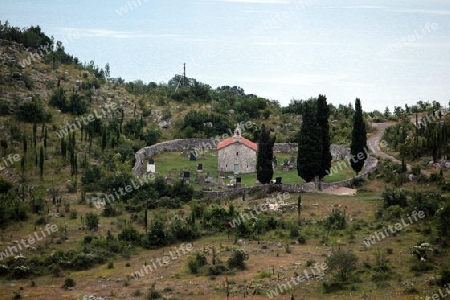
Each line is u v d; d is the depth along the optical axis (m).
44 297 81.56
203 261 91.81
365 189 126.94
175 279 87.12
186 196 125.44
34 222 111.38
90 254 95.88
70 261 94.19
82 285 86.50
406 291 76.38
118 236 103.12
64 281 88.50
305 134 127.06
